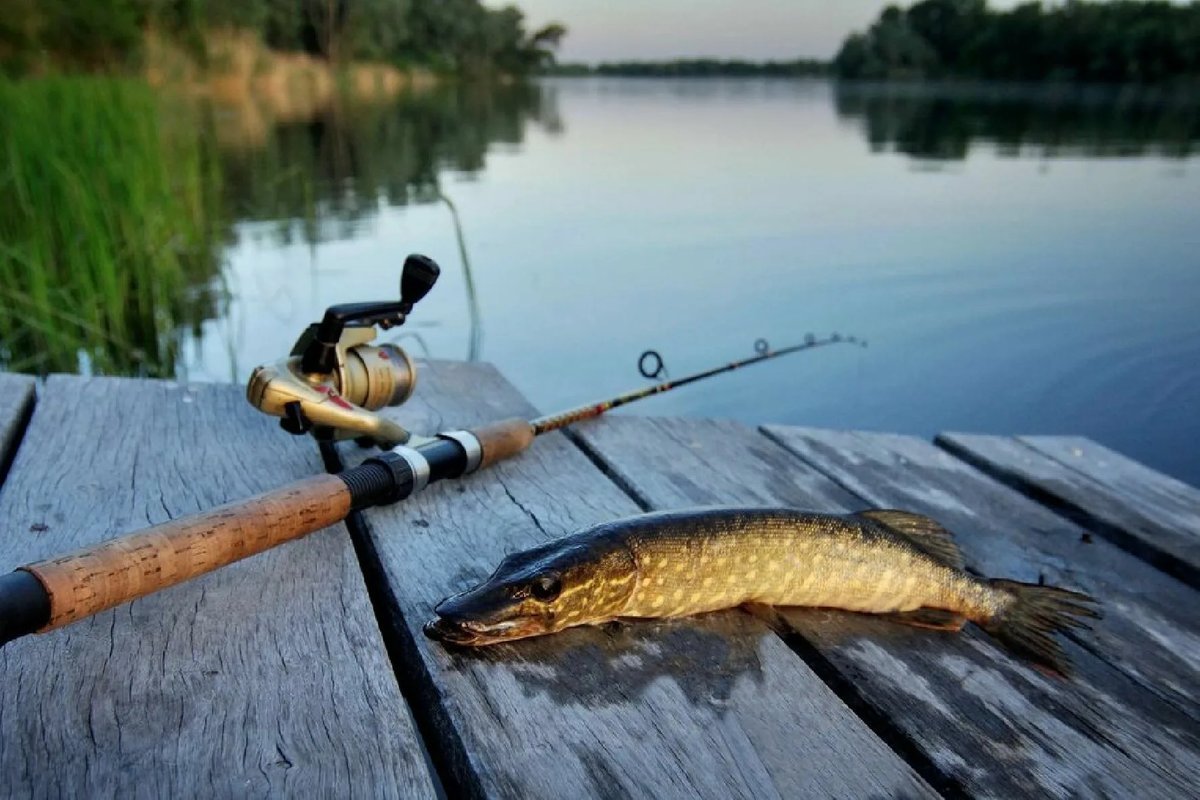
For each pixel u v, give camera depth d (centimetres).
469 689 40
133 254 135
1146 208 254
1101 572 59
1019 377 132
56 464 55
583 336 144
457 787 37
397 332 143
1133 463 79
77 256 123
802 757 38
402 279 55
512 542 51
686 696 41
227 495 53
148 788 33
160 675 38
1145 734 43
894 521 51
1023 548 62
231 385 70
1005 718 43
